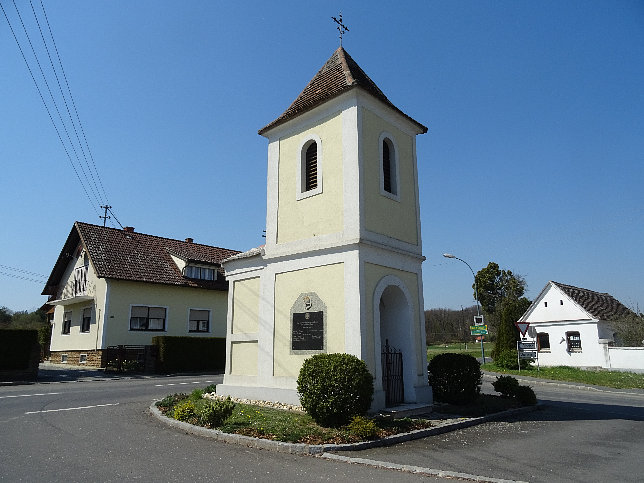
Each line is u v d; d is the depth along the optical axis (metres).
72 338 30.72
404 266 12.87
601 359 31.27
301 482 6.32
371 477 6.58
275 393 12.20
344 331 11.07
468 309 85.88
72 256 33.53
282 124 13.95
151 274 29.67
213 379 22.16
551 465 7.36
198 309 31.52
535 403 13.84
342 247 11.52
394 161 13.48
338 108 12.64
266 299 13.18
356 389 9.27
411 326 12.56
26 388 17.86
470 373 12.59
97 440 8.61
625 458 7.84
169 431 9.48
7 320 55.28
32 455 7.48
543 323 34.72
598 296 38.22
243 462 7.27
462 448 8.42
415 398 12.02
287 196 13.43
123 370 25.17
